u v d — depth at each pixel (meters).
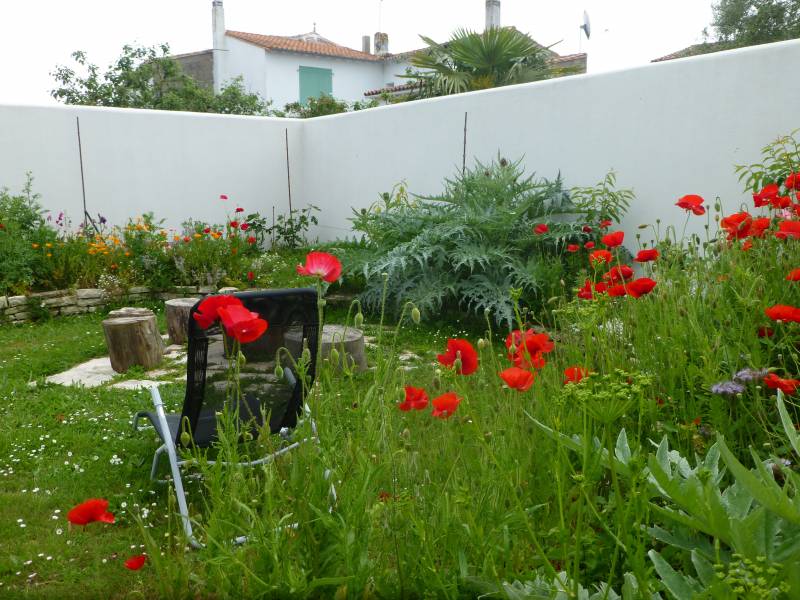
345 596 1.64
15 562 2.63
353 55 23.53
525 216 6.83
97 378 5.34
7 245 7.34
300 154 11.45
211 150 10.61
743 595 1.15
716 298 2.50
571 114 6.99
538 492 1.88
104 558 2.69
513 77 13.45
